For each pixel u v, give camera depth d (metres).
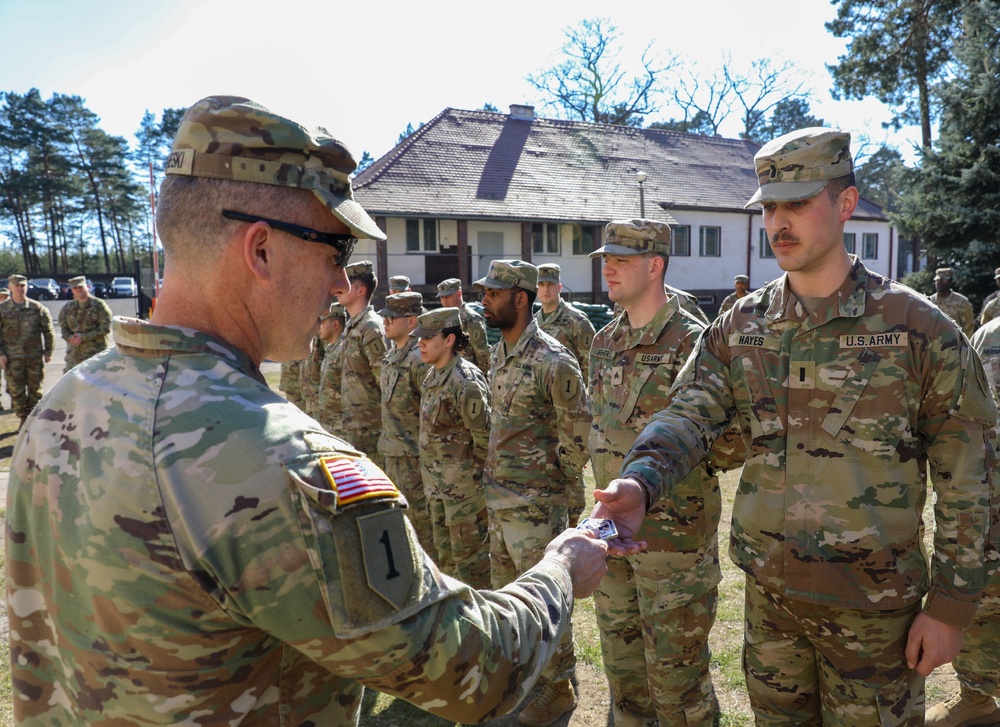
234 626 0.97
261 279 1.14
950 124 17.03
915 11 24.59
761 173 2.11
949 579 1.97
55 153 54.88
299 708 1.07
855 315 2.04
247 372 1.12
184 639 0.96
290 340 1.22
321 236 1.18
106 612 0.98
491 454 3.64
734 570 4.90
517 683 1.09
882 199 53.22
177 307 1.15
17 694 1.14
